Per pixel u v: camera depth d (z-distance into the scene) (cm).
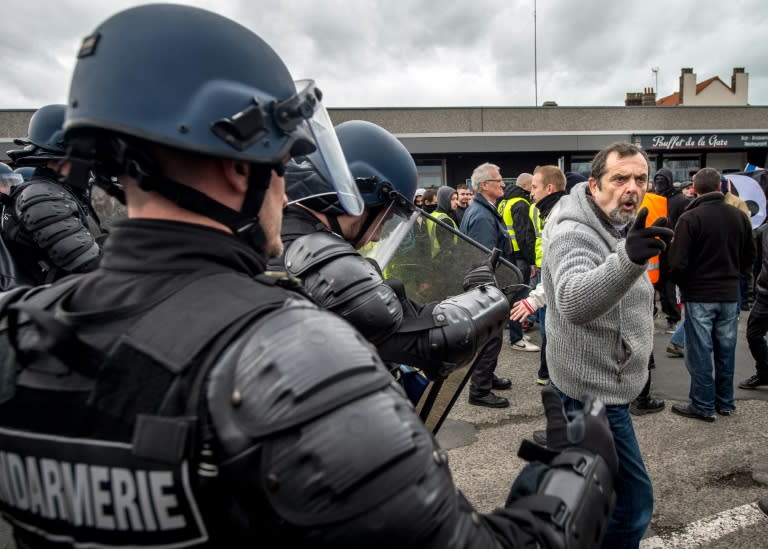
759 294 379
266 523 48
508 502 78
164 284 56
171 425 48
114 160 61
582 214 177
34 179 227
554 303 184
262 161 62
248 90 63
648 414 348
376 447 48
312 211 130
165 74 59
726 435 313
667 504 246
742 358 460
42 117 224
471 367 152
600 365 172
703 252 325
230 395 49
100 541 52
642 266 146
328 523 46
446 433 329
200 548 50
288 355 50
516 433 325
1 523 207
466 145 1500
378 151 139
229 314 53
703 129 1675
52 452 54
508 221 518
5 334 61
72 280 67
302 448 47
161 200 61
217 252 60
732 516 235
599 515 72
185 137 58
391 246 172
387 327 113
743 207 536
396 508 48
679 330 453
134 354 51
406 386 146
